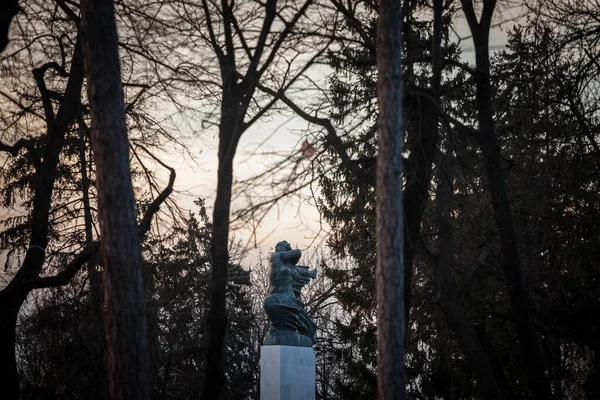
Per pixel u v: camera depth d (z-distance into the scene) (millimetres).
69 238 29984
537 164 27297
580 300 29328
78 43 23688
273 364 30547
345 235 32375
